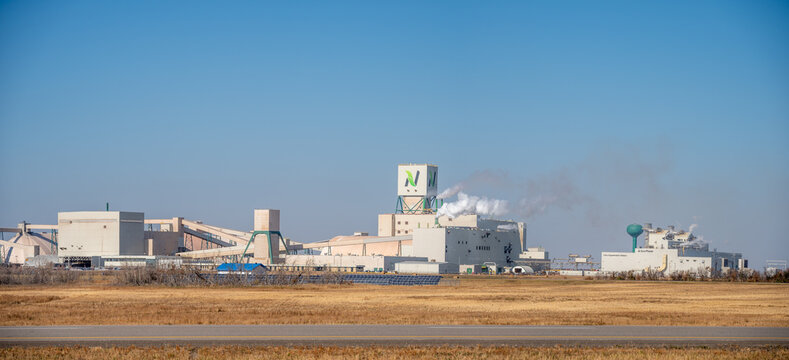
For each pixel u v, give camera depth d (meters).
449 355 50.97
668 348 54.72
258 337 60.22
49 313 85.31
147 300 113.44
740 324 73.50
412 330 65.56
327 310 90.81
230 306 99.25
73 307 96.88
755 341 59.59
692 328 68.94
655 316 82.50
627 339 60.16
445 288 165.12
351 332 63.81
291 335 61.50
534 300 117.88
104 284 171.12
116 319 76.38
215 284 166.50
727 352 52.50
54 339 59.00
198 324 71.44
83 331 64.31
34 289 150.88
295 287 162.62
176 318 77.81
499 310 92.06
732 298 127.06
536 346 55.72
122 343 56.91
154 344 56.34
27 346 55.09
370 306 99.62
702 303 111.19
